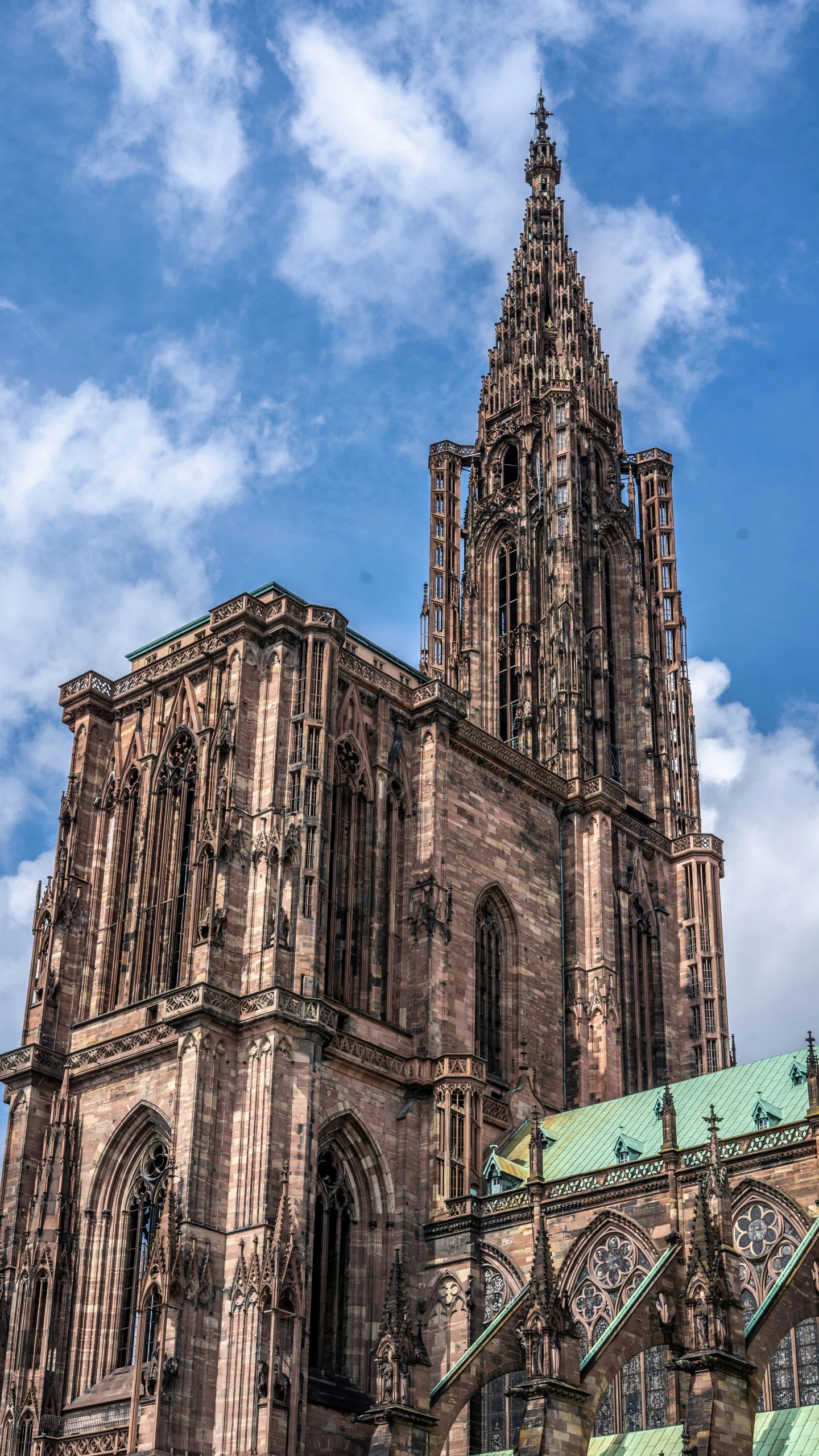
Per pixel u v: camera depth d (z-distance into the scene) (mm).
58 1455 95812
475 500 157125
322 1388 96125
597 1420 90750
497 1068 117188
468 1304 99188
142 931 111750
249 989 100750
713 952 134000
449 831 117562
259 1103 96562
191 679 116188
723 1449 71062
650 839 135625
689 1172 92812
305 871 103875
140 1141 103125
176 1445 88000
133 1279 100562
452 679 155875
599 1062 121062
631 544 152625
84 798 118562
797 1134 90312
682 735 147125
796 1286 80500
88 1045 108312
